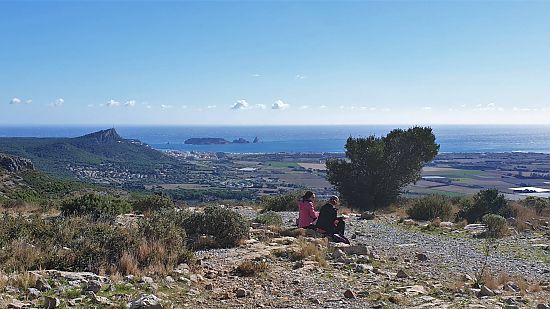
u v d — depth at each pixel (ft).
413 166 99.25
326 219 52.42
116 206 74.90
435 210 75.61
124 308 24.40
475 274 35.88
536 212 83.46
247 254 41.01
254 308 26.37
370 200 97.96
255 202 116.26
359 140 102.63
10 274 29.71
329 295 29.19
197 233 47.88
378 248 48.42
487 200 78.13
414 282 33.27
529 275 37.65
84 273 31.22
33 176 166.50
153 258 35.65
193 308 26.09
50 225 44.37
